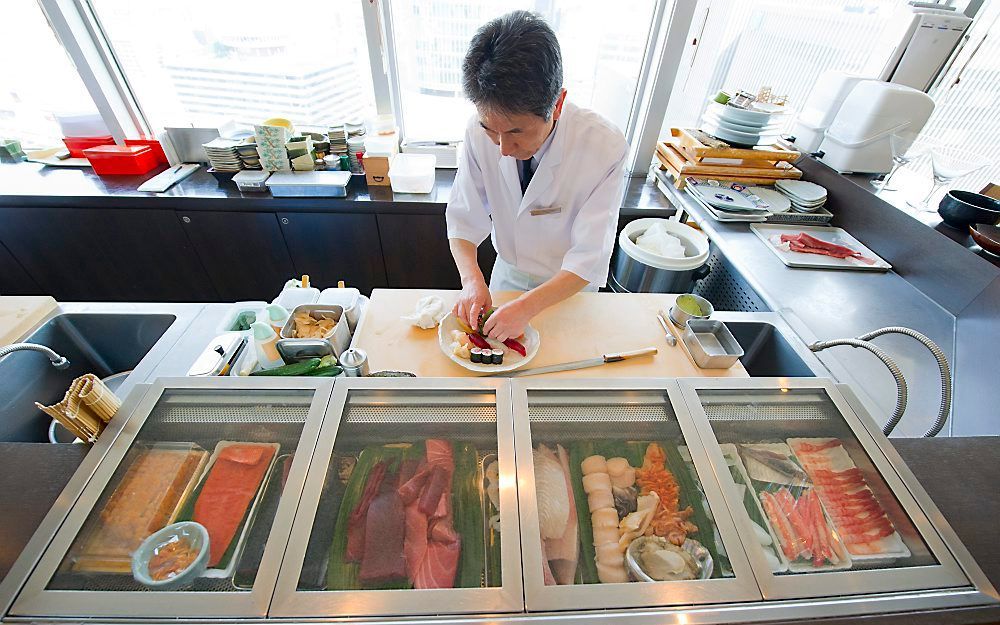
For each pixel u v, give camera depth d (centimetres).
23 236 205
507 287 171
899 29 174
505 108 84
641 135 226
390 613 49
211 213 204
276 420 71
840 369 107
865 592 53
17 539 61
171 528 58
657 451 70
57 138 232
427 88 223
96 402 69
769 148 198
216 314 116
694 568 57
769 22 202
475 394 75
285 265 225
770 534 61
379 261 225
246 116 229
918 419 102
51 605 49
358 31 201
